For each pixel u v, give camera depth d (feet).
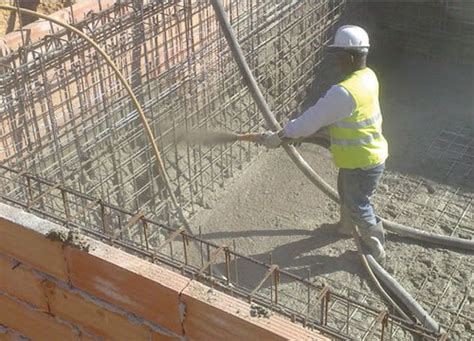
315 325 9.70
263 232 21.15
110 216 18.81
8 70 17.35
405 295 17.92
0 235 10.71
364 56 16.97
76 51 18.16
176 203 17.31
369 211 18.69
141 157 20.89
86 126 19.45
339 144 17.57
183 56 21.91
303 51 26.78
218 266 19.10
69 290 10.57
